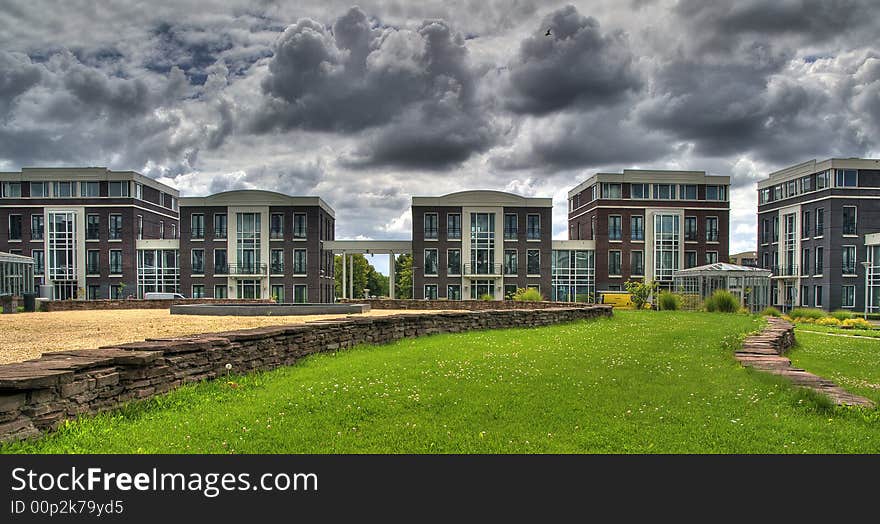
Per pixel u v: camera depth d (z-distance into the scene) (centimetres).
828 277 4738
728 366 1026
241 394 758
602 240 5381
